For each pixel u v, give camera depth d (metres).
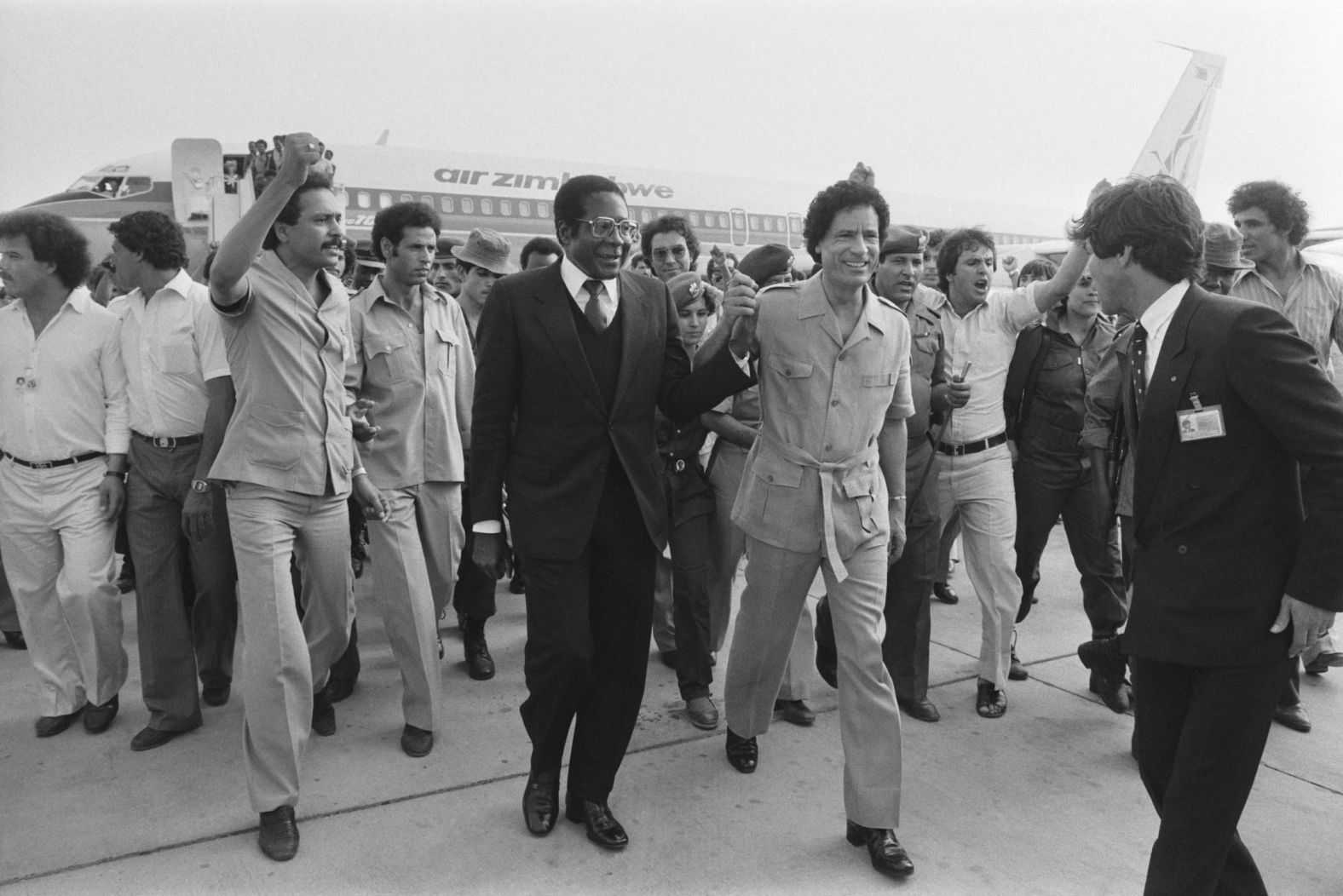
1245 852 1.85
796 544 2.49
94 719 3.14
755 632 2.64
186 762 2.91
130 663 3.84
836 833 2.51
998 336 3.41
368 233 15.88
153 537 3.04
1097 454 3.25
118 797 2.68
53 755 2.97
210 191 13.67
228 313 2.40
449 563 3.37
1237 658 1.66
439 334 3.24
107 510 3.08
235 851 2.39
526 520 2.34
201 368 3.02
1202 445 1.69
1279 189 3.38
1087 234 1.88
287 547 2.50
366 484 2.86
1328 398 1.58
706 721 3.21
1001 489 3.33
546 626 2.34
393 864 2.33
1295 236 3.41
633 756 2.99
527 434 2.38
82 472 3.08
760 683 2.74
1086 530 3.53
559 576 2.34
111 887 2.23
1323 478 1.57
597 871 2.31
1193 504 1.71
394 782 2.78
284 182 2.24
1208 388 1.68
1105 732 3.19
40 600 3.12
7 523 3.07
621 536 2.40
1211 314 1.71
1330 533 1.56
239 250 2.27
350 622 3.39
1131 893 2.22
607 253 2.31
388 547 2.98
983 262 3.39
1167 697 1.82
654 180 19.61
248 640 2.40
